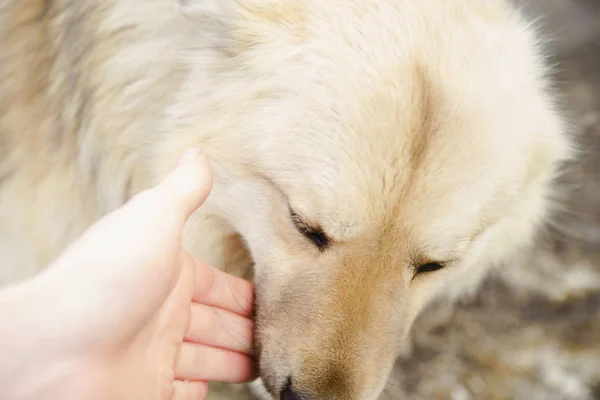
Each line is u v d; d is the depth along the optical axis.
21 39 0.55
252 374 0.53
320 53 0.49
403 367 0.75
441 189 0.47
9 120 0.56
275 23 0.50
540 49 0.56
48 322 0.39
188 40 0.52
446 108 0.47
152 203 0.43
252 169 0.50
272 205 0.50
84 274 0.40
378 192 0.47
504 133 0.49
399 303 0.50
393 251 0.48
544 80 0.56
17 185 0.58
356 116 0.47
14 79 0.56
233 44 0.51
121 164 0.55
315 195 0.48
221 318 0.52
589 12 1.18
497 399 0.74
